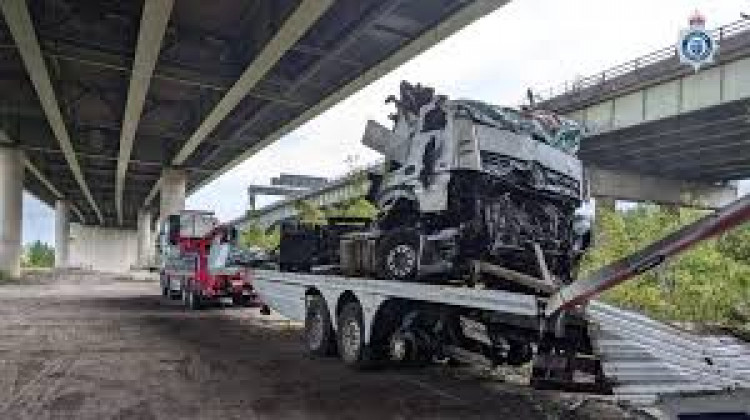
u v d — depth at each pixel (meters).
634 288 14.93
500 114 9.08
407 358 9.64
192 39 27.06
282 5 21.91
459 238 9.14
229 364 10.76
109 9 23.56
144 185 74.06
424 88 9.94
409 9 22.36
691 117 33.75
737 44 29.48
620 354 5.93
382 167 10.94
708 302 15.35
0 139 46.00
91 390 8.45
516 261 9.21
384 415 7.40
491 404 7.99
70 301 25.11
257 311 22.05
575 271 10.01
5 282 41.66
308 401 8.06
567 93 40.53
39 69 26.89
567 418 7.30
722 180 52.47
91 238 132.75
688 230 4.74
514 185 8.96
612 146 41.09
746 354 5.57
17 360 10.72
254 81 27.34
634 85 35.47
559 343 6.84
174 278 26.25
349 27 23.05
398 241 10.17
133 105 32.16
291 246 13.80
